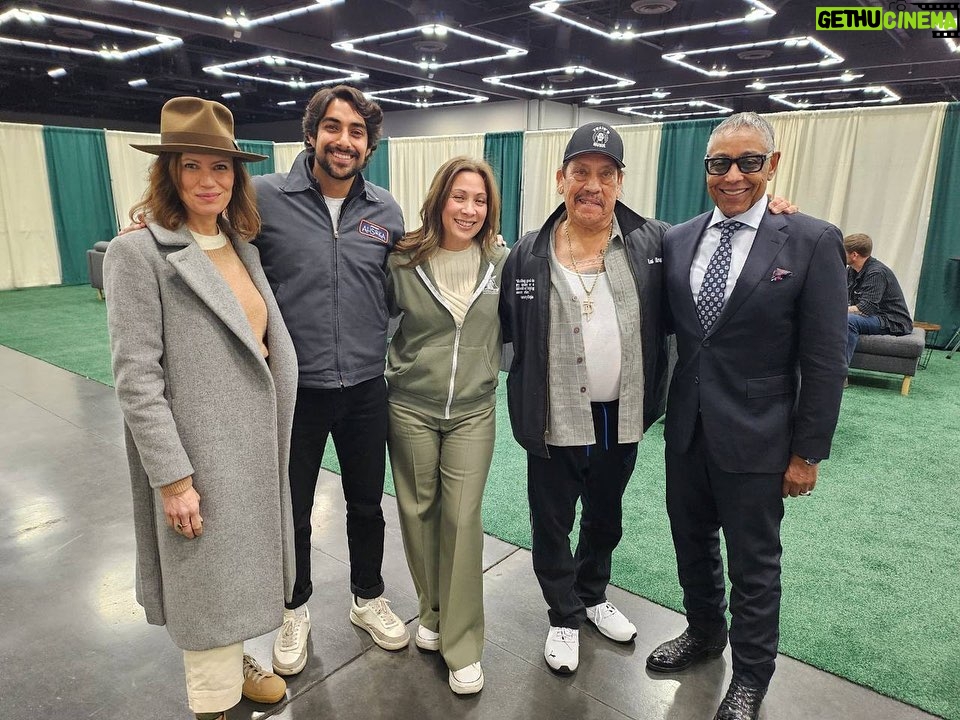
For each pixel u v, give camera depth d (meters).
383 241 1.79
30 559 2.55
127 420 1.31
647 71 11.10
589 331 1.71
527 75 10.79
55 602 2.28
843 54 8.87
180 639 1.43
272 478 1.49
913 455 3.71
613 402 1.79
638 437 1.78
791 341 1.56
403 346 1.84
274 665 1.92
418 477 1.85
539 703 1.81
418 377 1.79
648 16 7.88
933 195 6.29
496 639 2.08
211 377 1.38
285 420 1.53
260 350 1.47
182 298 1.36
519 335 1.80
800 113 6.68
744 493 1.60
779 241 1.51
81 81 11.25
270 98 13.45
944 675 1.91
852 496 3.16
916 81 10.09
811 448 1.53
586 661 1.97
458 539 1.80
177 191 1.40
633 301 1.71
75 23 7.98
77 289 9.91
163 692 1.85
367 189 1.81
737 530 1.64
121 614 2.21
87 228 10.56
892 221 6.48
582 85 11.80
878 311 4.91
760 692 1.67
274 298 1.58
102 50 9.20
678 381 1.71
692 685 1.87
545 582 1.93
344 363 1.73
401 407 1.85
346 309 1.72
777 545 1.66
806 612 2.21
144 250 1.33
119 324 1.30
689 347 1.66
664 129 7.79
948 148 6.14
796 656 1.98
